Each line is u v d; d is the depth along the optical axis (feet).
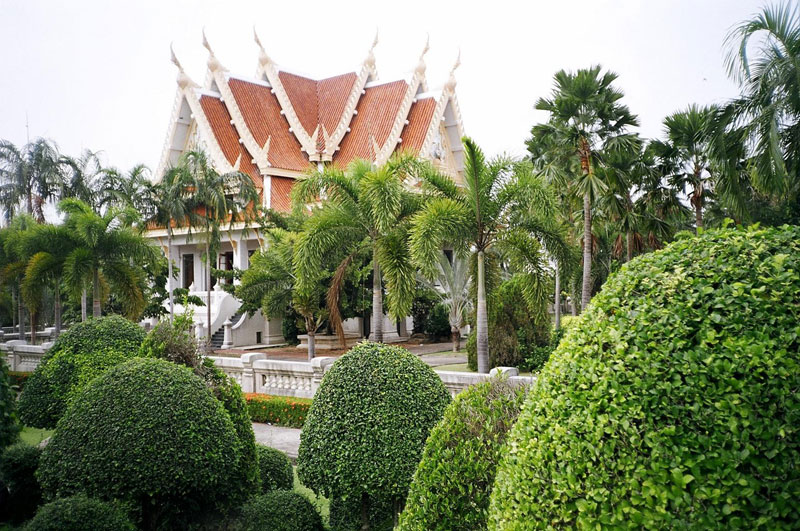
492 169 54.44
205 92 127.13
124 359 34.50
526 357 63.31
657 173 77.30
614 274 12.86
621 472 10.69
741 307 10.59
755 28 52.03
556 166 72.74
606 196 72.90
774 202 72.59
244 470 24.29
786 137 52.60
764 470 9.64
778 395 9.80
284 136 129.29
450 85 128.98
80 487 20.89
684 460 10.09
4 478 25.08
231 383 25.64
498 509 12.92
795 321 10.17
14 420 24.58
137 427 21.12
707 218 88.07
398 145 126.11
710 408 10.11
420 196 59.67
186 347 25.95
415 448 22.26
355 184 60.75
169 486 21.13
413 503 17.22
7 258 92.17
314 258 59.11
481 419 17.24
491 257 60.39
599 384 11.35
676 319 11.00
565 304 139.95
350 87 136.87
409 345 108.88
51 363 35.17
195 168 91.61
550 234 55.01
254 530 21.93
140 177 91.71
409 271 56.34
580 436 11.31
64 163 98.73
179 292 96.02
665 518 10.12
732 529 9.68
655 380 10.73
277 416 45.93
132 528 20.27
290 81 136.56
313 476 22.91
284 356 93.30
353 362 23.73
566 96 68.95
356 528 23.89
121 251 74.43
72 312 115.14
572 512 11.19
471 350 64.59
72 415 21.95
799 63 48.98
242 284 80.64
